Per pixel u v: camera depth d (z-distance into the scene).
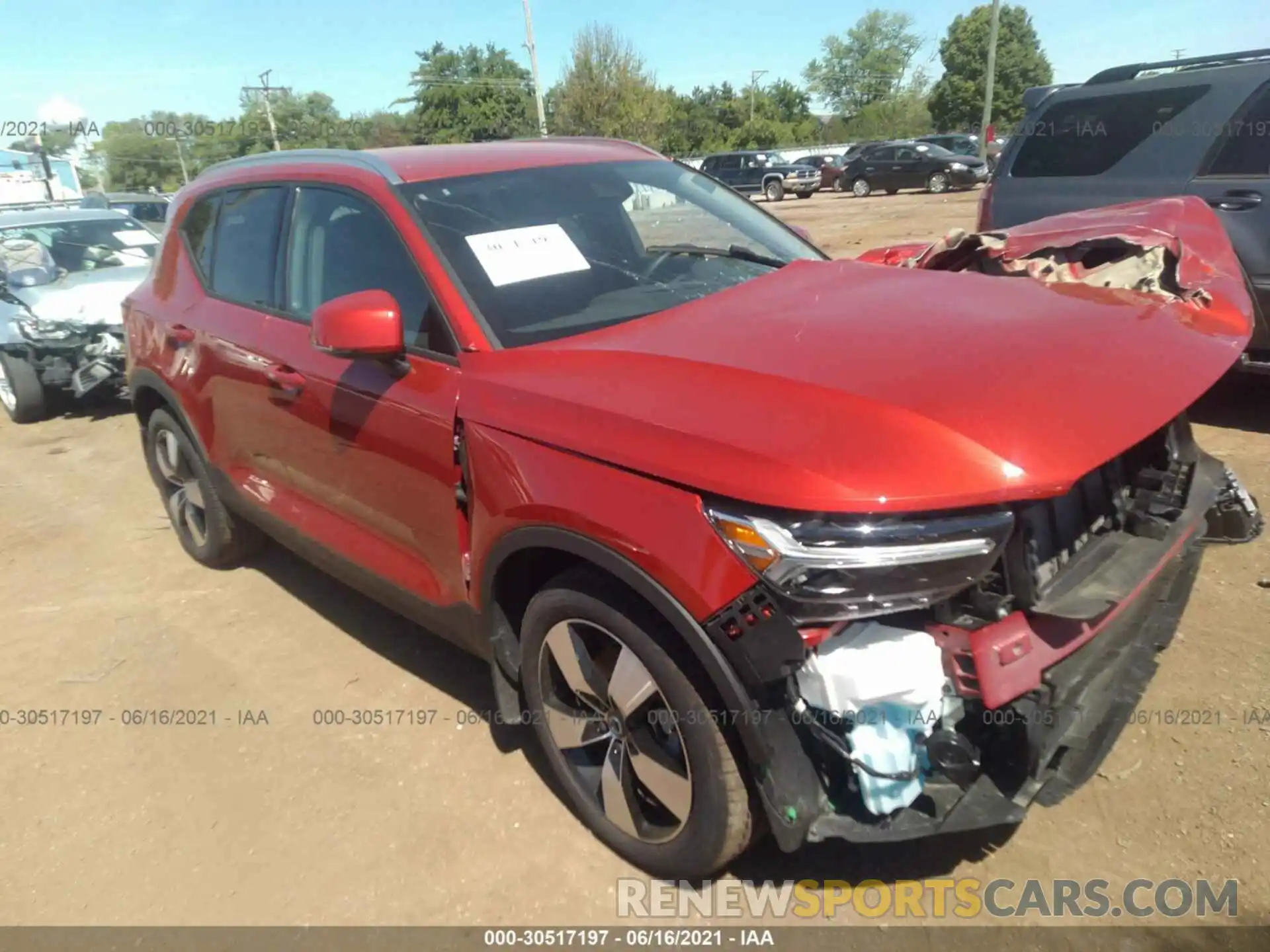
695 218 3.58
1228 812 2.56
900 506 1.93
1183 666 3.16
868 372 2.24
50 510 5.86
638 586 2.20
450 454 2.72
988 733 2.22
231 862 2.79
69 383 7.76
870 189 28.14
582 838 2.74
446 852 2.75
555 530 2.37
